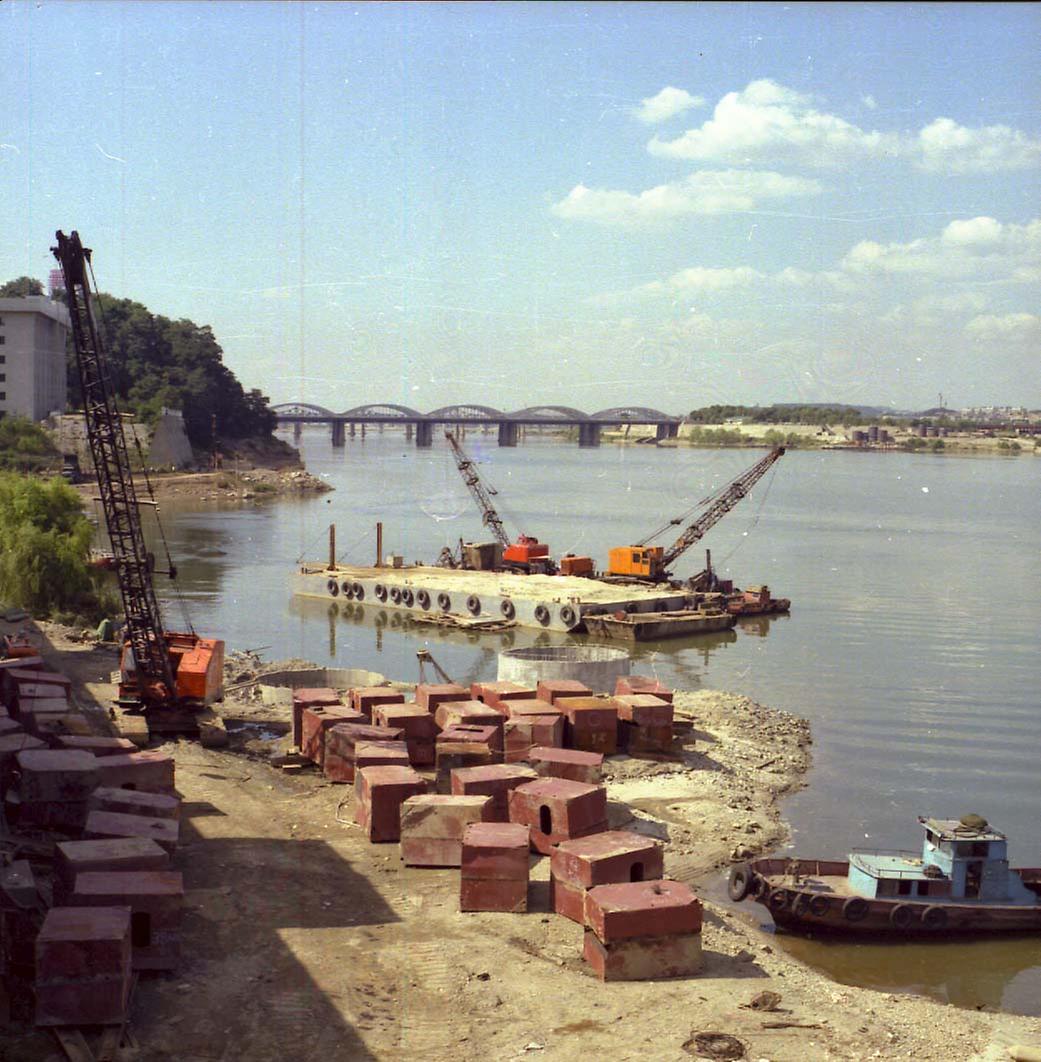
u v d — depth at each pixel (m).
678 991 25.80
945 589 111.94
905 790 47.38
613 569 111.25
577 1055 22.56
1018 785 48.47
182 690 47.09
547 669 62.00
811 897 32.66
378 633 91.81
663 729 48.03
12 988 22.62
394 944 27.20
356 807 36.31
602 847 29.64
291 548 139.12
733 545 149.62
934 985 30.25
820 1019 25.16
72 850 26.00
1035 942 33.16
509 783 35.22
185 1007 23.47
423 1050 22.55
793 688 68.94
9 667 46.50
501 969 26.16
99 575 88.75
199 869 31.25
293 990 24.55
